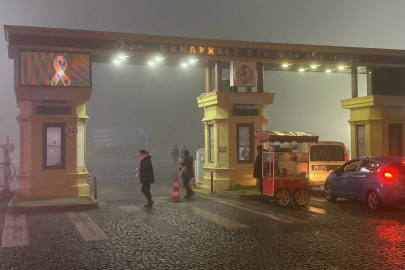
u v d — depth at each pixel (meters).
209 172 16.31
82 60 13.46
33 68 12.99
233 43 15.16
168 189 16.55
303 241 7.38
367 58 17.11
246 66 15.52
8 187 13.55
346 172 12.20
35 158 13.12
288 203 11.73
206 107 16.73
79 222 9.45
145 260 6.25
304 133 12.41
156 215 10.30
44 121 13.21
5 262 6.21
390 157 11.32
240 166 15.59
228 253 6.61
